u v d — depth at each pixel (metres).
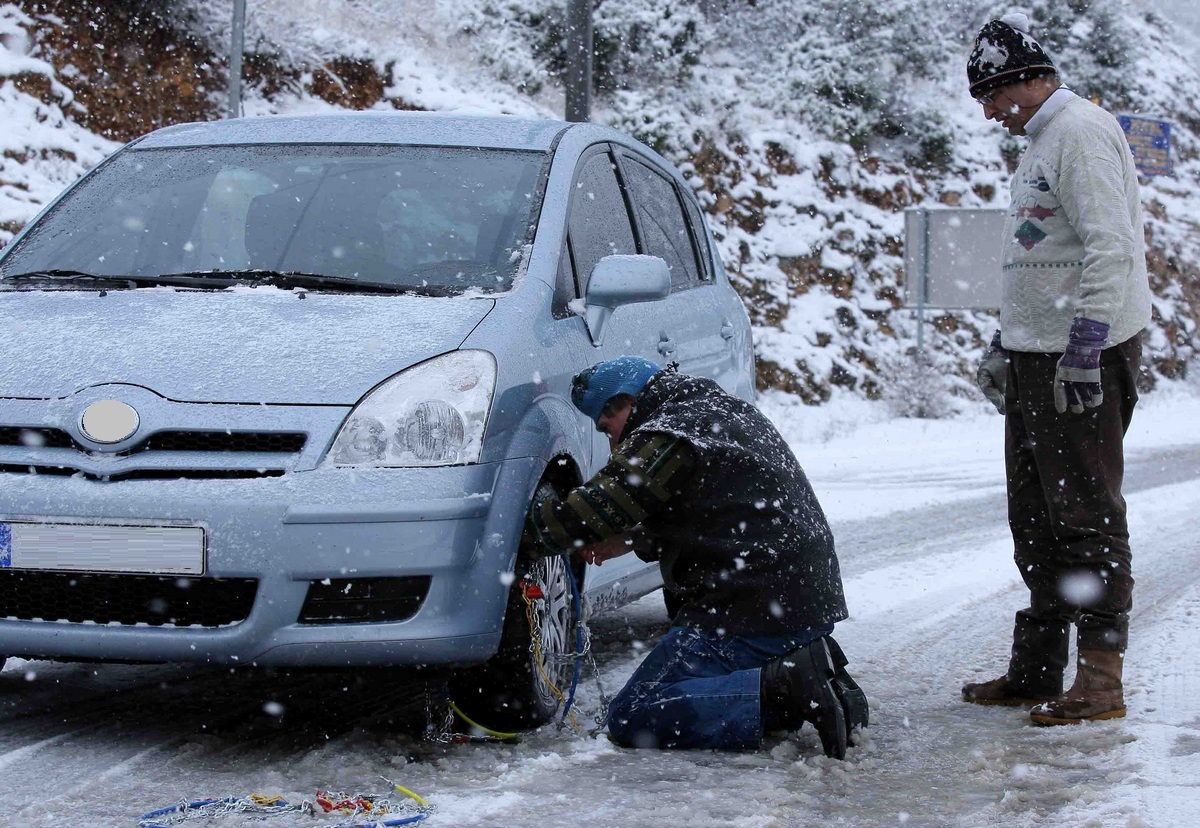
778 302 18.98
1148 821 2.99
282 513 3.39
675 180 6.36
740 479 3.75
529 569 3.84
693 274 6.08
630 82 19.55
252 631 3.41
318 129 5.09
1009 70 4.11
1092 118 4.03
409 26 18.03
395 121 5.12
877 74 21.77
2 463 3.53
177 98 14.78
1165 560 7.43
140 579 3.46
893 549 8.10
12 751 3.57
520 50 18.34
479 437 3.61
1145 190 27.45
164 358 3.67
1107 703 4.04
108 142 13.89
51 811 3.07
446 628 3.51
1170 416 20.19
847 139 21.12
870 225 20.69
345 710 4.14
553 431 3.93
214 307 3.99
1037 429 4.12
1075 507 4.08
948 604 6.28
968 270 18.36
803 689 3.67
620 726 3.79
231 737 3.79
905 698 4.47
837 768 3.56
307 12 16.88
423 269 4.29
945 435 16.70
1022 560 4.32
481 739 3.88
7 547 3.46
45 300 4.15
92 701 4.18
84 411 3.51
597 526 3.68
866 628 5.68
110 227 4.70
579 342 4.30
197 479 3.46
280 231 4.50
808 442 15.44
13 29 13.46
